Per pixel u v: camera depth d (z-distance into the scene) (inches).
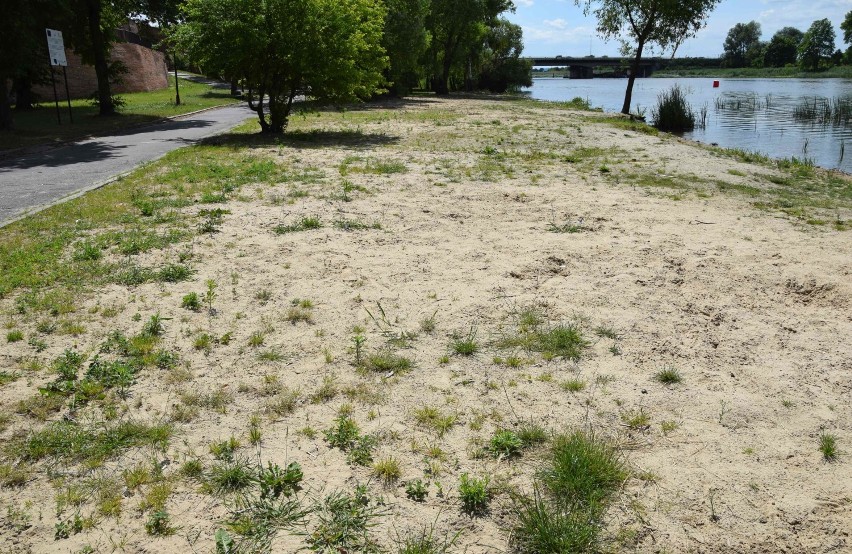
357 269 268.5
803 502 131.9
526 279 257.8
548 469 142.3
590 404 168.9
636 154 619.2
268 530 124.9
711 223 342.3
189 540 122.6
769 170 548.7
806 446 150.7
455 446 151.8
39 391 173.2
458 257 283.9
